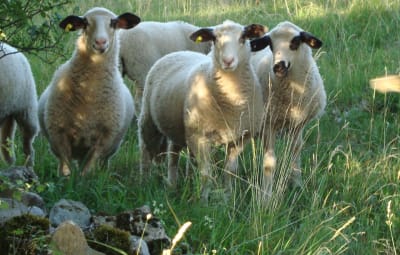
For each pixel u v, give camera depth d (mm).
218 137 8414
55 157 9289
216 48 8203
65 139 8570
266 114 8625
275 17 15133
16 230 5547
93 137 8625
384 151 8906
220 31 8211
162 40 12289
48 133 8641
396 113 10961
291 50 8469
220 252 6438
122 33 12172
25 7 6746
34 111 9312
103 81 8398
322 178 8203
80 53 8352
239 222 7078
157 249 6117
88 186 7590
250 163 8828
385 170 8742
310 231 6746
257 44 8617
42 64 11992
